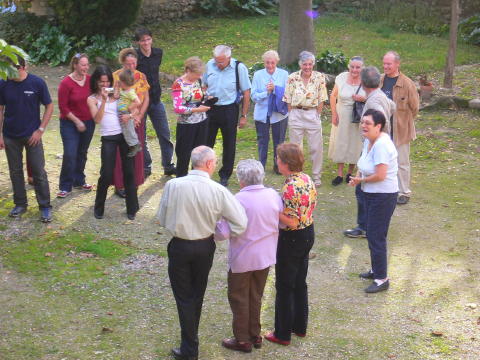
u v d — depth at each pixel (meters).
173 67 15.38
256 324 5.48
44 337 5.56
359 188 7.62
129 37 17.67
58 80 14.75
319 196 9.02
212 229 5.08
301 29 14.04
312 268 7.00
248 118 12.48
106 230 7.70
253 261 5.17
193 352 5.22
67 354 5.32
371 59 15.92
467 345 5.54
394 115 8.43
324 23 19.47
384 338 5.66
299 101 8.97
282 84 9.23
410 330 5.79
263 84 9.28
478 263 7.10
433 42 17.77
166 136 9.33
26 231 7.57
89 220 7.93
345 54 16.30
